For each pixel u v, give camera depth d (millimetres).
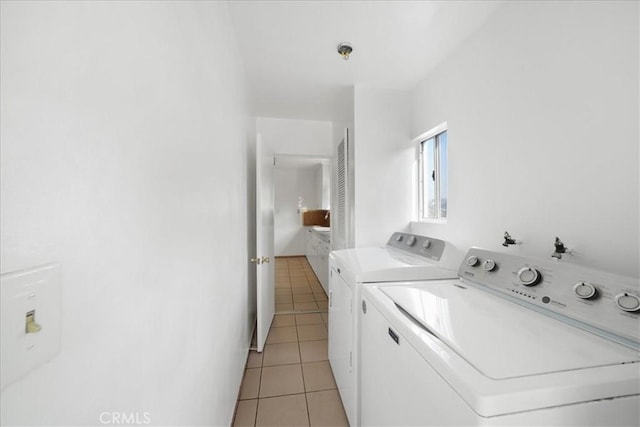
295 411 1566
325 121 3197
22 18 301
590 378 551
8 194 281
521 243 1257
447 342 685
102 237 430
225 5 1339
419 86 2186
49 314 327
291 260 5891
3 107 279
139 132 542
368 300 1132
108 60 445
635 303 696
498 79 1392
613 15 909
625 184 883
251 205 2557
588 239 986
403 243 2029
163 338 647
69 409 359
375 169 2289
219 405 1191
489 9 1401
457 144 1717
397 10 1408
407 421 773
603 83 938
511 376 551
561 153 1080
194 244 876
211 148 1087
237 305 1683
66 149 359
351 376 1354
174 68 722
